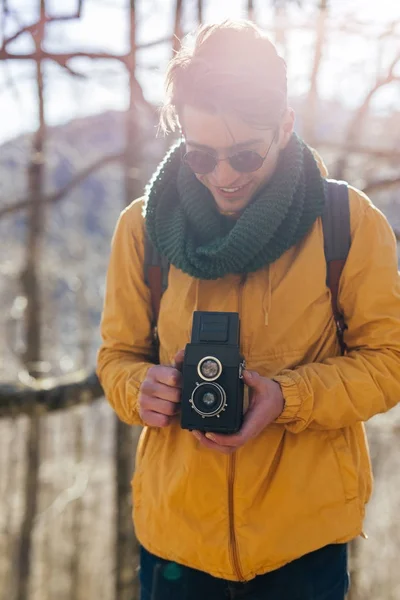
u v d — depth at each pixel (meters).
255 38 1.46
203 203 1.58
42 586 10.30
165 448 1.61
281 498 1.51
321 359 1.59
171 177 1.66
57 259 8.91
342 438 1.58
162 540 1.60
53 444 10.65
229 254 1.48
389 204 4.51
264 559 1.50
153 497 1.61
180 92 1.44
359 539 5.85
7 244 7.28
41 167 5.44
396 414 6.18
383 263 1.56
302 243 1.57
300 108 3.88
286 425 1.51
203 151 1.44
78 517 10.38
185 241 1.55
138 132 4.15
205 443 1.44
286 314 1.54
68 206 9.45
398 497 8.67
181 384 1.48
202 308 1.59
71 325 10.42
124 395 1.65
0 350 8.09
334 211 1.58
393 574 8.52
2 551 9.37
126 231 1.74
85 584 10.76
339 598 1.60
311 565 1.55
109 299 1.77
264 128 1.42
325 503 1.52
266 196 1.49
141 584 1.76
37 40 2.88
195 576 1.63
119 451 4.66
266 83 1.42
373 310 1.55
